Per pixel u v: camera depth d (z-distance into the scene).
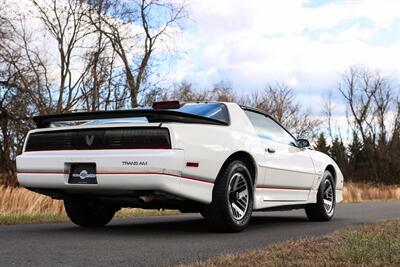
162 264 3.93
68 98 20.78
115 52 21.12
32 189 5.82
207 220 5.75
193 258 4.18
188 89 28.11
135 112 5.26
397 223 6.32
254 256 4.05
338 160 60.78
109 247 4.71
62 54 20.73
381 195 24.09
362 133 60.03
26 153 5.80
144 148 5.14
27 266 3.81
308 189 7.52
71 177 5.46
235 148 5.84
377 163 58.88
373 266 3.63
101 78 20.77
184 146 5.18
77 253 4.38
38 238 5.32
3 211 9.30
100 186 5.28
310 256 4.03
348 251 4.02
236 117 6.25
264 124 6.88
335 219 8.27
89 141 5.38
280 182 6.80
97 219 6.52
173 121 5.27
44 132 5.71
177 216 8.63
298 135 39.97
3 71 19.95
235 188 5.87
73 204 6.26
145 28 22.88
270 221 7.91
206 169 5.42
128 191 5.26
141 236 5.55
